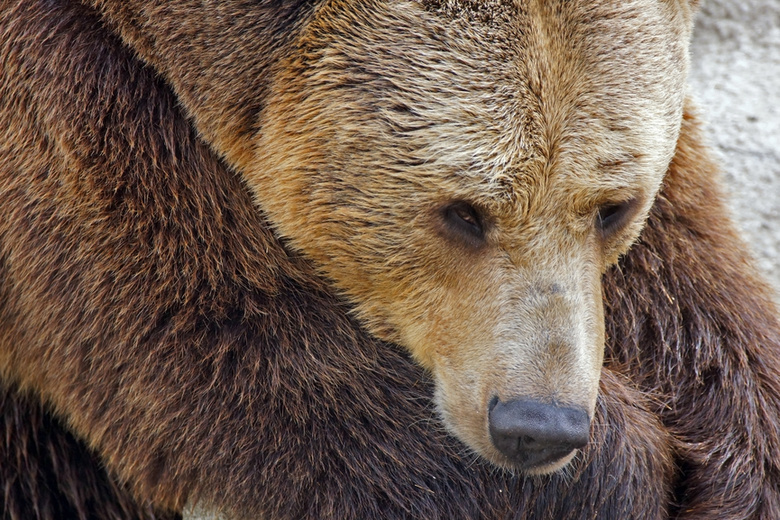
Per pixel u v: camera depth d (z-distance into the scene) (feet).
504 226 26.76
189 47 27.91
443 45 26.35
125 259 28.48
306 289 29.68
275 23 27.40
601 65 26.45
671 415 32.78
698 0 31.27
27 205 28.86
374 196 27.50
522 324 26.86
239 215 29.40
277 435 28.45
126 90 28.73
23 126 28.84
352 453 28.68
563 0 26.32
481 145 26.07
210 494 29.12
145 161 28.73
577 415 26.20
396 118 26.66
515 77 25.98
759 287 35.35
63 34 28.73
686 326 33.22
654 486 30.83
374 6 26.99
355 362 29.40
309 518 28.50
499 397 26.91
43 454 33.71
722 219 35.17
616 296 33.14
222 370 28.55
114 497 34.06
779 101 49.93
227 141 28.91
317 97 27.55
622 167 26.99
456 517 28.99
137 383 28.71
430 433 29.17
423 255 27.96
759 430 32.04
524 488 29.35
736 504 31.07
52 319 29.30
